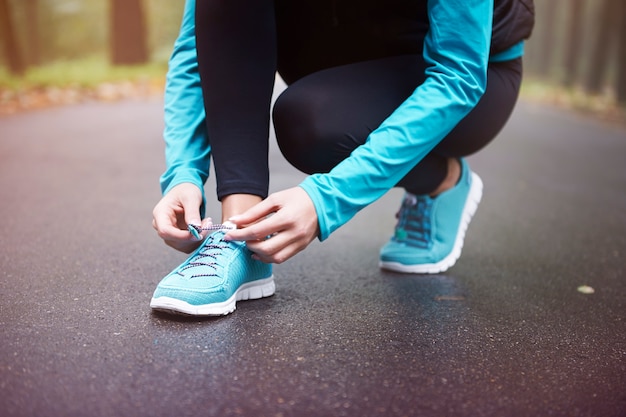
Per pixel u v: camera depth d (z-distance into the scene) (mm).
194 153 1463
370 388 1081
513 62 1615
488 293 1657
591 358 1256
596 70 12328
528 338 1349
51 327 1273
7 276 1594
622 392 1112
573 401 1073
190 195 1371
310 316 1408
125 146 3988
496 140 5527
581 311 1543
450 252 1816
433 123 1318
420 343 1289
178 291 1307
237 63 1358
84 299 1446
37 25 14203
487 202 2971
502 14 1491
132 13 10328
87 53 16328
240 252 1396
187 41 1523
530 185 3502
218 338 1250
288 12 1569
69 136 4250
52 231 2072
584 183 3686
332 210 1266
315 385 1080
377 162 1286
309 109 1411
